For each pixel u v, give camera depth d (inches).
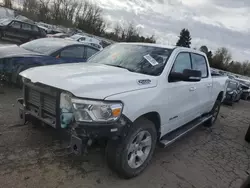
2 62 213.2
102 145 109.4
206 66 188.5
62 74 105.7
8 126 147.9
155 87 116.6
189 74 122.8
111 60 145.1
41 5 1974.7
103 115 92.1
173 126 143.8
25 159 116.3
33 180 101.9
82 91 92.8
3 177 100.6
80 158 125.3
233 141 204.8
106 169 119.2
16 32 639.1
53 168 112.8
